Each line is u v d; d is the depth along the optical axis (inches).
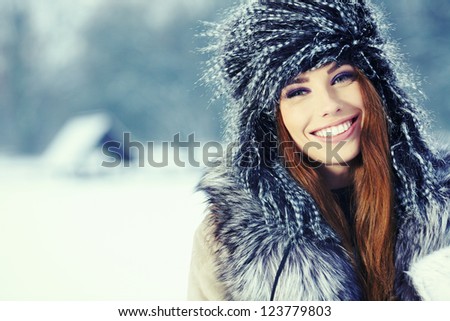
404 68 89.4
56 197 657.0
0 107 1694.1
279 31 83.4
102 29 1624.0
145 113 1451.8
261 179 84.6
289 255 83.7
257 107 85.6
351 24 82.7
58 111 1664.6
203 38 93.7
